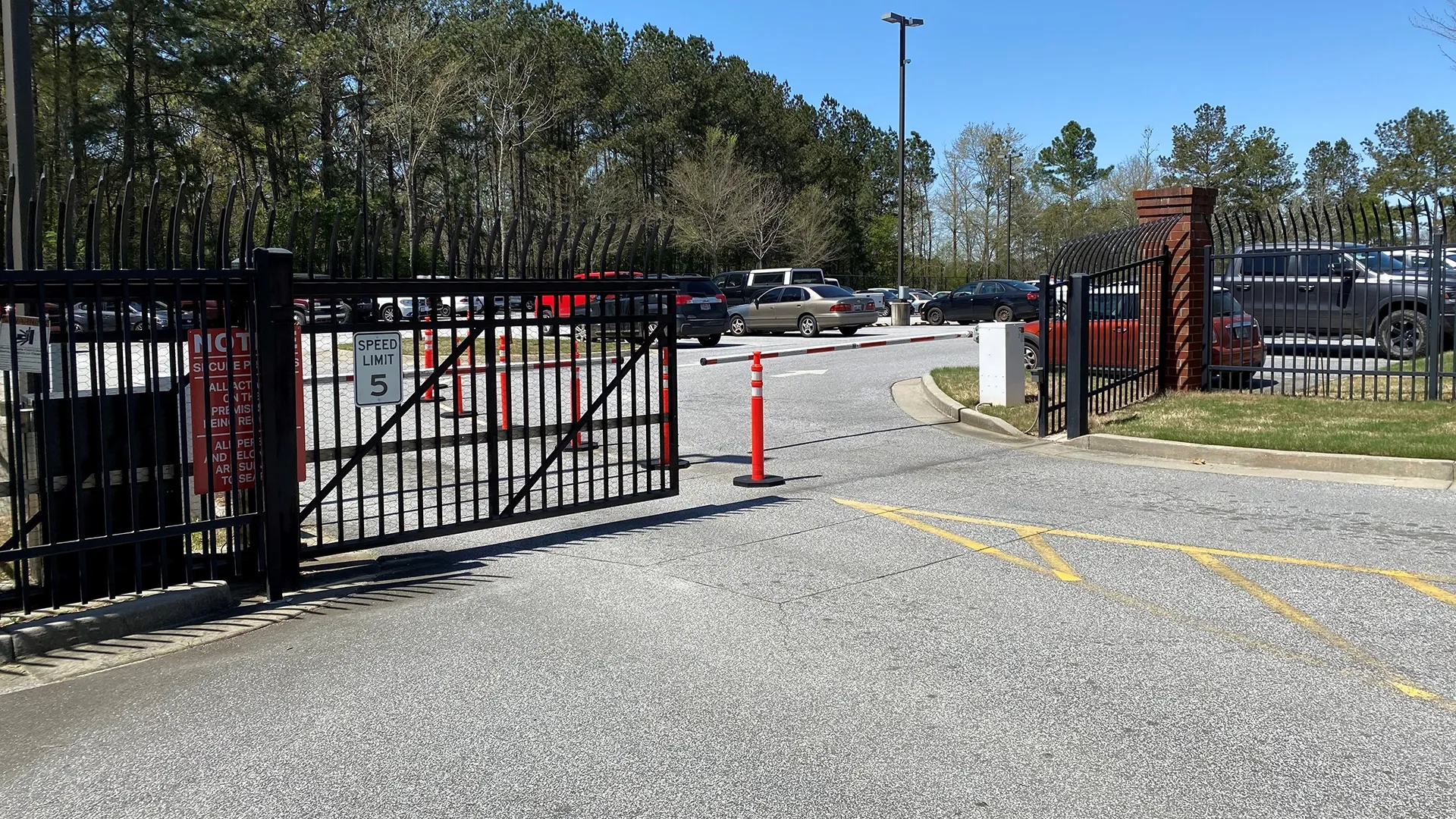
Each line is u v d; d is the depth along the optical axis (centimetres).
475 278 719
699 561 680
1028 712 432
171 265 581
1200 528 752
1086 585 612
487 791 373
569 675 483
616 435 1271
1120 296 1273
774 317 2992
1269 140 7469
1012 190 7075
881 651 508
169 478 614
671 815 353
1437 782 366
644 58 6384
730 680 473
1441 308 1221
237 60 4178
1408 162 6331
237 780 386
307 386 1588
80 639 540
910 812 352
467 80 4788
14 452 545
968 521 788
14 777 391
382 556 708
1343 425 1094
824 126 8000
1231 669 476
